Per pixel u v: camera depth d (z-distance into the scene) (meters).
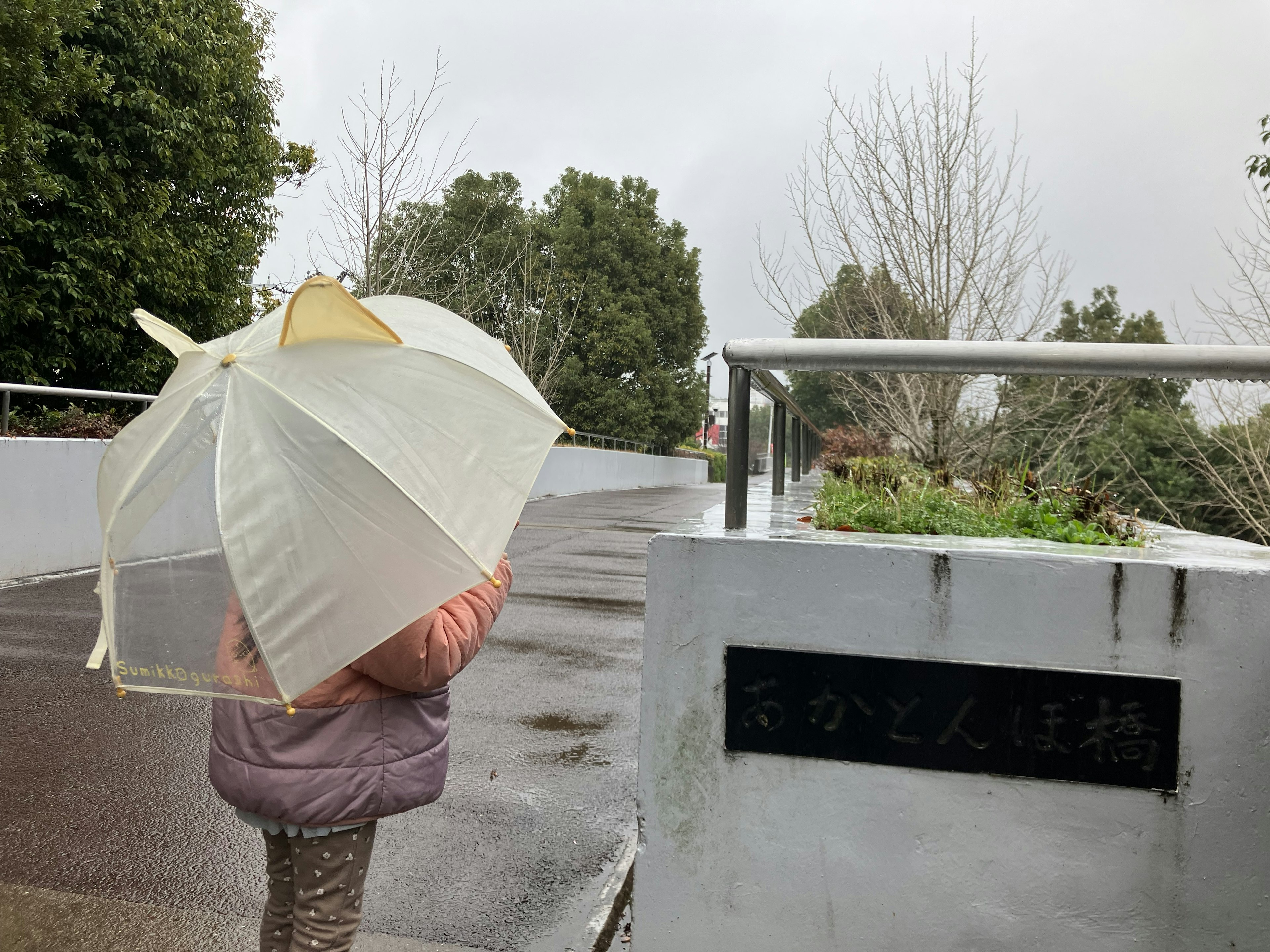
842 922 2.35
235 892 3.17
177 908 3.05
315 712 1.95
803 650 2.34
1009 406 8.00
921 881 2.30
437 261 22.41
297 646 1.74
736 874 2.40
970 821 2.28
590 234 31.06
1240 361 2.25
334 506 1.78
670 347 33.06
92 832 3.57
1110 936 2.23
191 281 13.73
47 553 8.59
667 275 32.56
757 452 46.81
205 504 1.77
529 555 11.57
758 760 2.38
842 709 2.32
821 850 2.35
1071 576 2.21
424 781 2.08
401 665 1.91
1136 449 13.21
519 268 27.89
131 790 3.98
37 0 9.22
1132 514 3.53
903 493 3.30
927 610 2.28
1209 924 2.19
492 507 1.92
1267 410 9.66
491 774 4.34
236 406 1.82
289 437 1.79
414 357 1.93
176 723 4.83
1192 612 2.17
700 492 28.50
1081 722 2.22
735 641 2.38
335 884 2.06
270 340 1.95
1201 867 2.19
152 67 12.75
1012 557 2.23
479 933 2.97
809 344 2.50
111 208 12.25
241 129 15.05
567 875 3.38
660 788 2.43
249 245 14.88
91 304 12.43
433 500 1.83
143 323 2.05
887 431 8.76
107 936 2.87
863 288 8.21
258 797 1.95
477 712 5.26
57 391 8.95
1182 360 2.29
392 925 3.00
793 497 4.77
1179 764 2.18
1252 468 10.20
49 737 4.55
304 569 1.75
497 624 7.53
